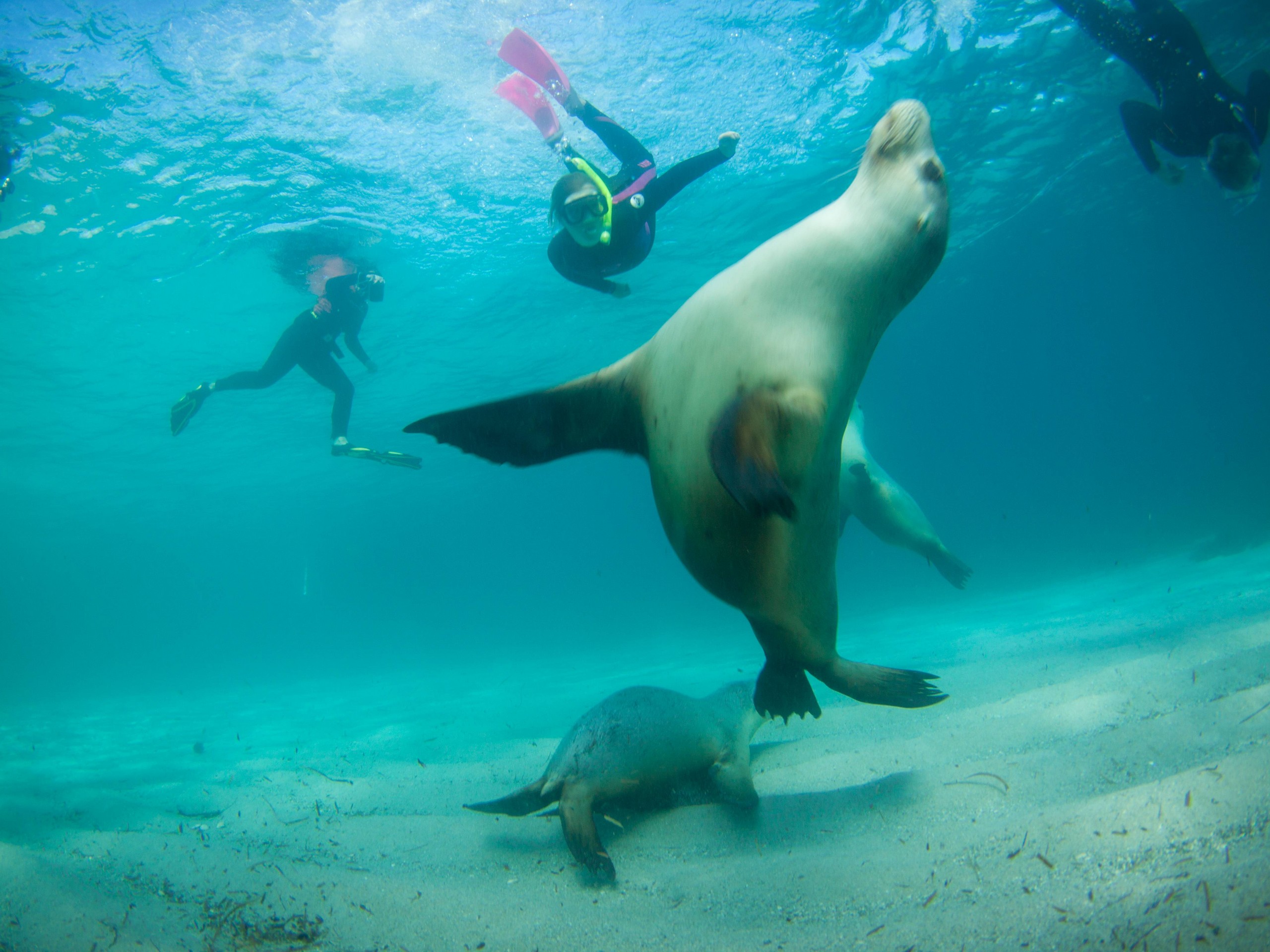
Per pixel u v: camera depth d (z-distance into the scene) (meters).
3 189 7.99
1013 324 39.59
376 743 8.95
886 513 8.99
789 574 1.86
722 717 5.20
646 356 2.05
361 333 19.31
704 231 17.55
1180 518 38.09
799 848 3.40
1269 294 48.28
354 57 10.22
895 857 2.88
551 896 3.28
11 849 3.21
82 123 10.48
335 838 4.35
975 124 15.97
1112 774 3.15
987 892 2.30
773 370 1.53
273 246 14.33
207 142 11.35
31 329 16.19
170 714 19.52
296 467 34.72
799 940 2.36
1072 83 15.19
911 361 42.16
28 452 25.81
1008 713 4.89
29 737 14.77
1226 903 1.75
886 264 1.71
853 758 4.63
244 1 9.07
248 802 5.80
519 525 86.31
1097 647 7.08
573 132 12.34
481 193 13.88
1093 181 21.55
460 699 14.94
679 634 33.66
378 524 64.94
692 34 10.96
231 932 2.77
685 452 1.74
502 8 9.73
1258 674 4.20
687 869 3.40
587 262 5.45
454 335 20.95
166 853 3.84
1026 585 25.84
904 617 21.53
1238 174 5.33
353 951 2.66
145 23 9.15
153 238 13.37
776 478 1.35
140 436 25.59
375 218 14.01
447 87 11.05
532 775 5.88
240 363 19.95
